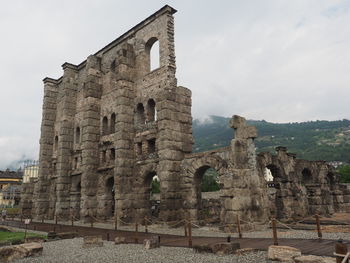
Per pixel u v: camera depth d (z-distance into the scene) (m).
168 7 36.34
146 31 39.12
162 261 13.71
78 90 50.38
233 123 27.06
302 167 34.91
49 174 52.62
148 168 34.34
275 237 14.93
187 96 35.03
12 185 95.62
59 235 24.20
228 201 24.98
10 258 15.88
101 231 28.17
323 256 12.45
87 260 14.92
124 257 15.15
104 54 45.88
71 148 48.38
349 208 39.31
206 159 29.02
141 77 38.41
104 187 39.84
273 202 30.70
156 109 33.84
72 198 44.88
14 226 35.00
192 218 29.66
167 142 31.55
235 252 14.38
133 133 37.44
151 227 29.91
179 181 31.62
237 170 25.44
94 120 43.03
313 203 34.22
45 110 54.97
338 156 169.38
